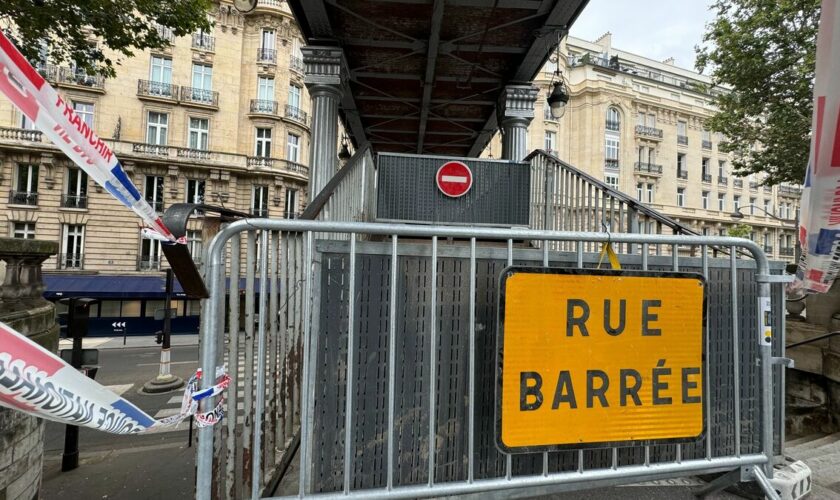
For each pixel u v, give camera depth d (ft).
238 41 79.25
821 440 15.38
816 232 8.57
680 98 116.78
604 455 6.77
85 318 23.80
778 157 44.50
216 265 5.25
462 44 18.34
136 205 4.30
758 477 6.81
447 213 15.79
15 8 20.24
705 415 6.62
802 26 39.14
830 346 17.47
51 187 68.54
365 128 30.66
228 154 77.51
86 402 4.31
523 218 15.97
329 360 5.87
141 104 73.61
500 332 5.90
